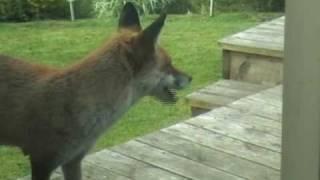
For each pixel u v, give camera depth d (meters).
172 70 1.90
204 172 1.91
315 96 1.15
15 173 2.43
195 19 5.33
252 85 3.10
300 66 1.15
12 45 4.39
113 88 1.74
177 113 3.07
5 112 1.75
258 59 3.16
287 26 1.15
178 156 2.02
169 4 5.73
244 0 5.72
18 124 1.75
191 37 4.59
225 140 2.13
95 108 1.72
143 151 2.06
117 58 1.74
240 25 4.98
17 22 5.39
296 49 1.15
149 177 1.89
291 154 1.21
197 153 2.04
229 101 2.81
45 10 5.55
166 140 2.14
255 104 2.49
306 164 1.20
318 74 1.14
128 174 1.91
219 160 1.99
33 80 1.75
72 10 5.48
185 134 2.18
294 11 1.14
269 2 5.64
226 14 5.54
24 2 5.38
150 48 1.79
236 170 1.92
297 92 1.17
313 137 1.18
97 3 5.49
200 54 4.09
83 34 4.78
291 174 1.22
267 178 1.87
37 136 1.73
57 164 1.75
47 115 1.71
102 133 1.78
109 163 1.98
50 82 1.73
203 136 2.17
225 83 3.14
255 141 2.12
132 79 1.78
